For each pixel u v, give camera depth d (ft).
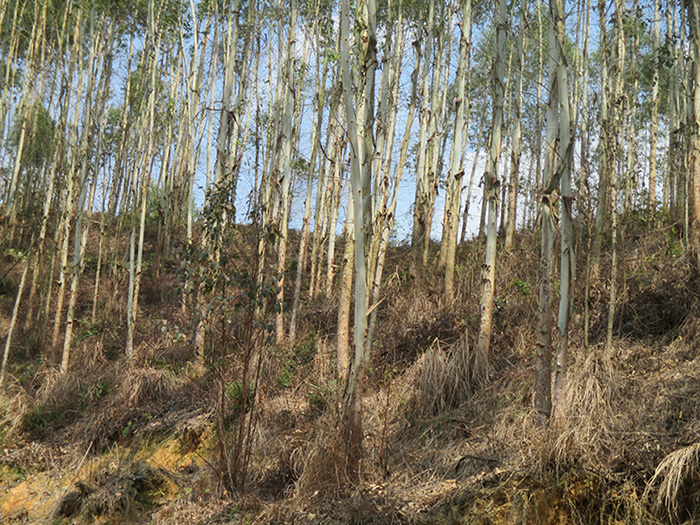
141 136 50.08
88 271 68.33
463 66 42.55
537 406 21.21
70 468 32.65
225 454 24.97
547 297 21.54
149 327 50.34
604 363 24.17
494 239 30.25
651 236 39.11
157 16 53.47
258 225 25.73
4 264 65.05
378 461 23.24
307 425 28.14
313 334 42.39
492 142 30.25
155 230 81.30
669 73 49.90
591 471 17.83
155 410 35.47
